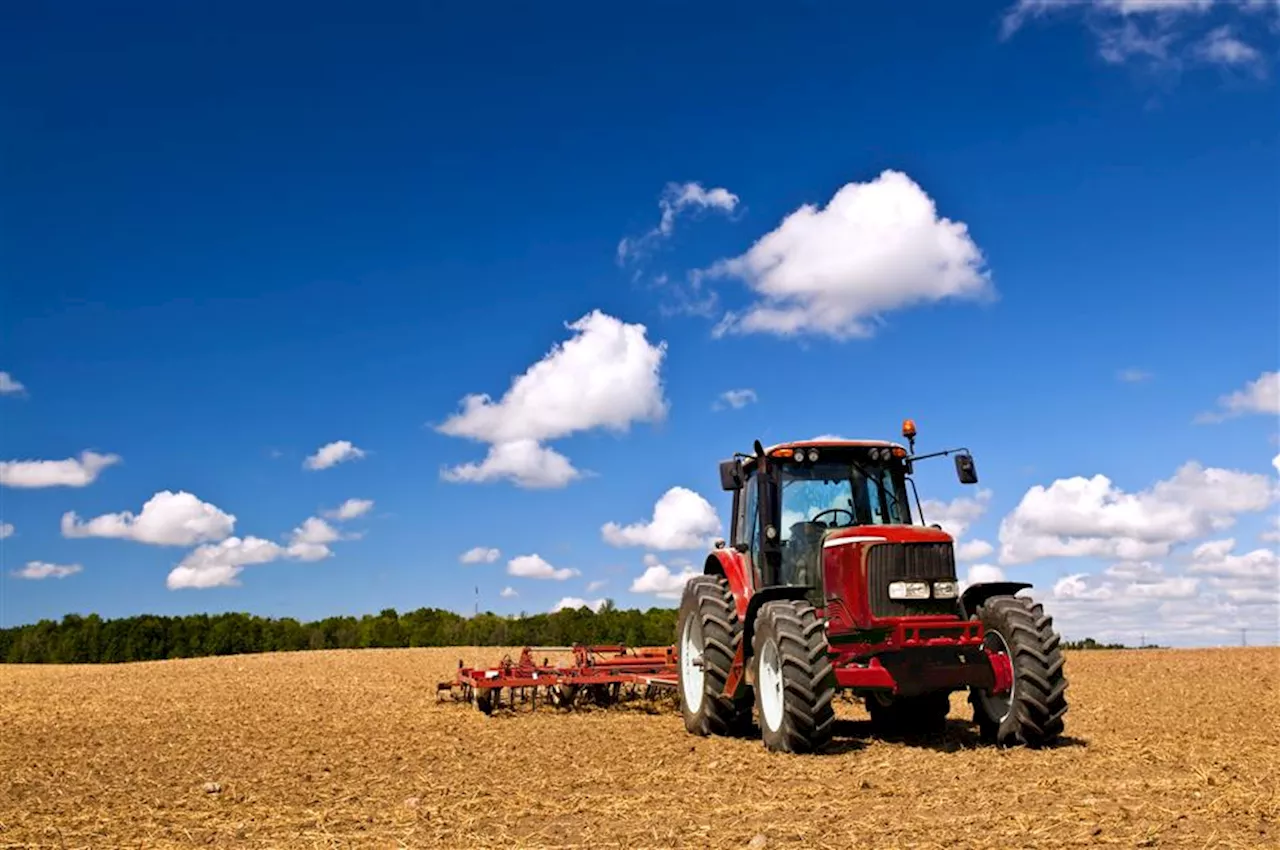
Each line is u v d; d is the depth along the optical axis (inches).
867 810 244.7
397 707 552.7
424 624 1717.5
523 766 331.3
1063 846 204.7
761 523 381.1
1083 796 252.8
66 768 348.2
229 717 516.1
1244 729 396.8
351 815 256.5
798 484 389.7
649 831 230.1
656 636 1499.8
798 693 330.0
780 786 279.7
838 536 360.8
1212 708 483.2
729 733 398.3
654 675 506.3
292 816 257.9
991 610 348.8
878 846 209.9
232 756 372.2
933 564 346.9
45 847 228.4
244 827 245.8
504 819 247.1
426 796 280.8
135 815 262.5
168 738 431.8
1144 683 629.3
